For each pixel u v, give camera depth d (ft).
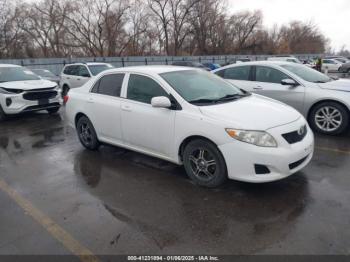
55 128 24.36
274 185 12.14
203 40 155.22
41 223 10.13
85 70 41.75
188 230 9.41
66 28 128.47
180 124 12.23
